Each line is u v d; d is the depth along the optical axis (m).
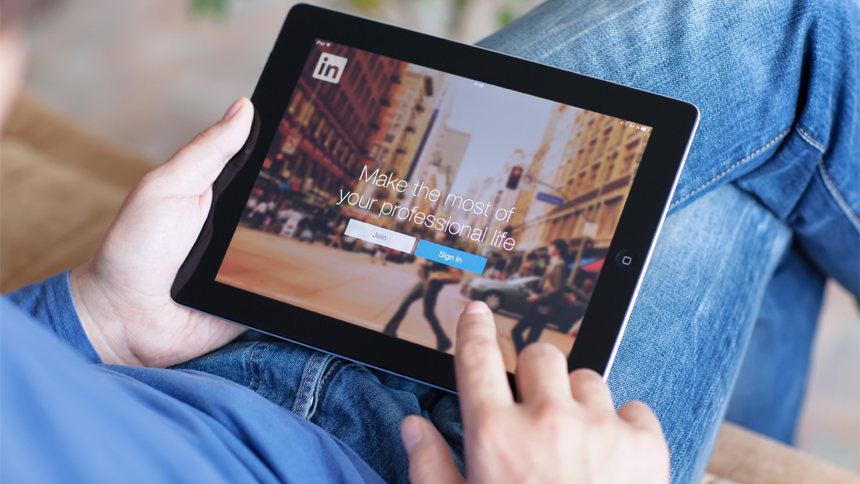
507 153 0.53
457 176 0.53
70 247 0.88
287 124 0.55
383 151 0.54
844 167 0.61
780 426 0.99
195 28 1.72
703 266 0.62
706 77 0.58
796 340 0.94
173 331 0.57
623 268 0.50
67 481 0.21
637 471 0.32
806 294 0.91
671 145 0.51
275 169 0.55
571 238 0.51
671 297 0.60
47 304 0.54
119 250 0.52
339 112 0.55
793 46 0.57
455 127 0.54
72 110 1.69
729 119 0.58
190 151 0.53
